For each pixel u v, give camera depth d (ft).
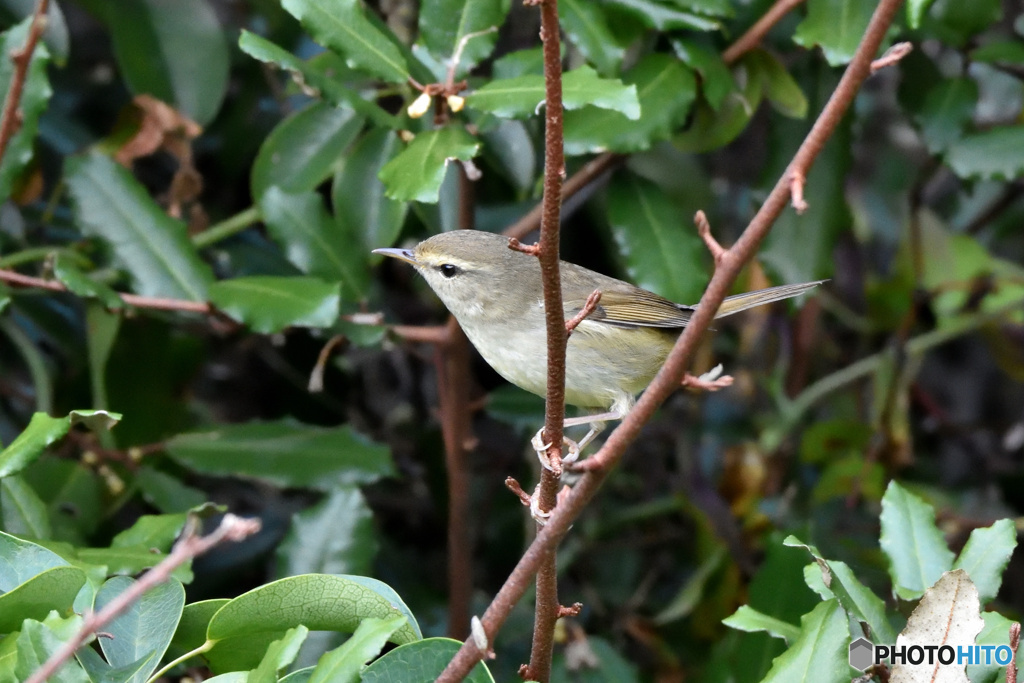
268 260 38.37
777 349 44.57
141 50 35.91
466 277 31.01
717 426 44.01
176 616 20.13
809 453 41.86
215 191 41.78
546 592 19.04
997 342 44.34
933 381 51.24
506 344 31.12
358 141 33.01
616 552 41.98
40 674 14.03
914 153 46.24
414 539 42.88
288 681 18.58
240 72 40.75
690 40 30.27
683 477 41.34
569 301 31.78
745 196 43.16
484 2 27.89
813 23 29.27
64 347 36.32
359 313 32.30
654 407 16.83
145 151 34.91
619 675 33.99
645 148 29.19
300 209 32.42
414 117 28.73
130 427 34.99
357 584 19.47
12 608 19.71
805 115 31.60
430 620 38.55
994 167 31.40
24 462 21.57
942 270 44.19
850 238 45.65
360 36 26.89
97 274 32.86
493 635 17.63
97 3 35.88
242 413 43.11
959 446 47.93
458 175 33.83
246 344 41.14
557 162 16.33
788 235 32.32
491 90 26.71
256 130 40.63
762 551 39.93
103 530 33.09
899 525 22.93
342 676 16.84
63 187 35.94
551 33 15.83
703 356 43.91
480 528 41.73
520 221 34.86
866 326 44.93
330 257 32.32
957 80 32.24
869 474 40.14
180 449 32.17
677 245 31.73
